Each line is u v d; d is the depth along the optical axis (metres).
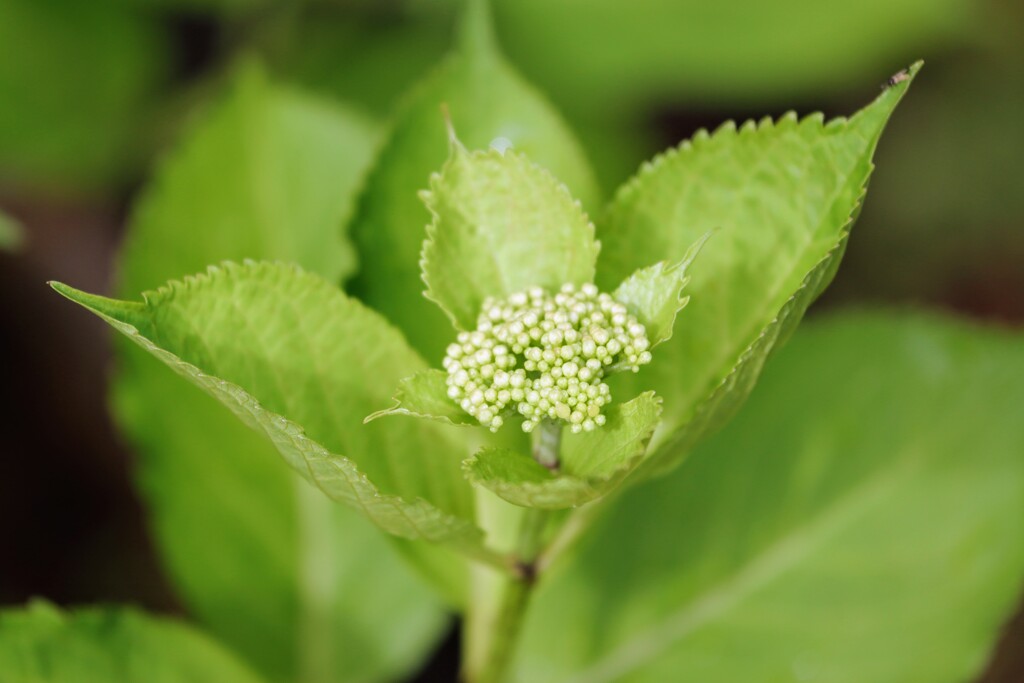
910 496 0.51
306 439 0.42
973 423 0.52
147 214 0.50
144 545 0.67
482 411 0.42
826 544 0.52
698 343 0.45
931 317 0.52
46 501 0.67
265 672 0.51
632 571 0.52
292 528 0.52
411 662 0.52
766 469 0.52
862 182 0.43
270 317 0.44
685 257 0.43
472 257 0.44
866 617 0.51
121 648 0.48
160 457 0.50
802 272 0.44
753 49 0.67
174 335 0.43
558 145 0.48
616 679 0.51
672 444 0.43
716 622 0.51
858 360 0.52
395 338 0.44
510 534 0.46
